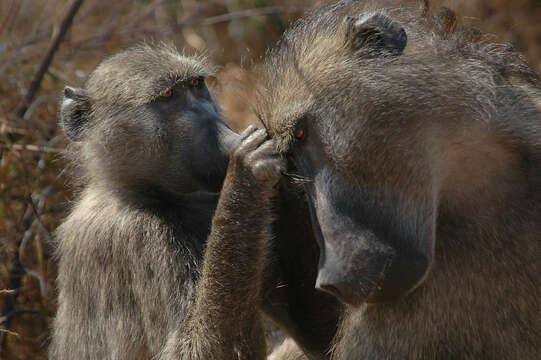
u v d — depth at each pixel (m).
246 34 15.79
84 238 8.31
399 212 5.84
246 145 6.55
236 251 6.75
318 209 5.91
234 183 6.66
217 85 10.48
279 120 6.24
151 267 7.75
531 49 14.23
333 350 6.92
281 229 7.33
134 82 8.84
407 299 6.16
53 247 10.08
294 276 7.40
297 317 7.50
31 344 10.32
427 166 5.85
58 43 12.20
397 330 6.21
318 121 5.97
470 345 6.14
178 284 7.66
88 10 14.83
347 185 5.87
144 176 8.54
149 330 7.71
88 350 8.25
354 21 6.21
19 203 11.02
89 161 9.05
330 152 5.90
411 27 6.37
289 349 8.42
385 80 5.89
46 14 14.30
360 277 5.69
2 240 10.72
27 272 10.53
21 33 14.02
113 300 8.02
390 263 5.73
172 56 9.13
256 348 7.12
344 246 5.73
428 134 5.87
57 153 11.30
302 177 6.13
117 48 14.30
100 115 8.98
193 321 7.28
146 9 15.41
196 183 8.55
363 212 5.83
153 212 8.12
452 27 6.70
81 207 8.70
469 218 6.14
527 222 6.09
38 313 10.40
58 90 12.54
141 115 8.68
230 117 11.61
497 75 6.34
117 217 8.16
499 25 14.20
